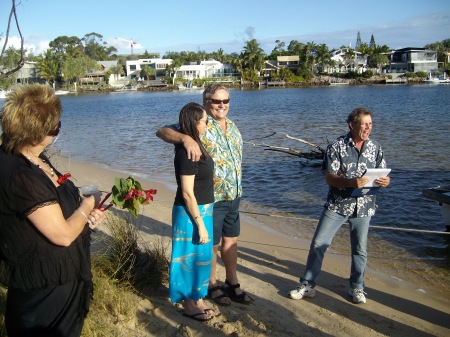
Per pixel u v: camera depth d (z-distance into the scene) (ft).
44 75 329.31
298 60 351.25
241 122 98.84
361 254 14.98
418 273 19.38
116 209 25.07
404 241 23.63
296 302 15.11
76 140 75.51
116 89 348.79
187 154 11.82
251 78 331.77
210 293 14.55
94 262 14.49
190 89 337.11
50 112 7.62
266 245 22.25
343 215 14.56
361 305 15.24
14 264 7.52
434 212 28.78
